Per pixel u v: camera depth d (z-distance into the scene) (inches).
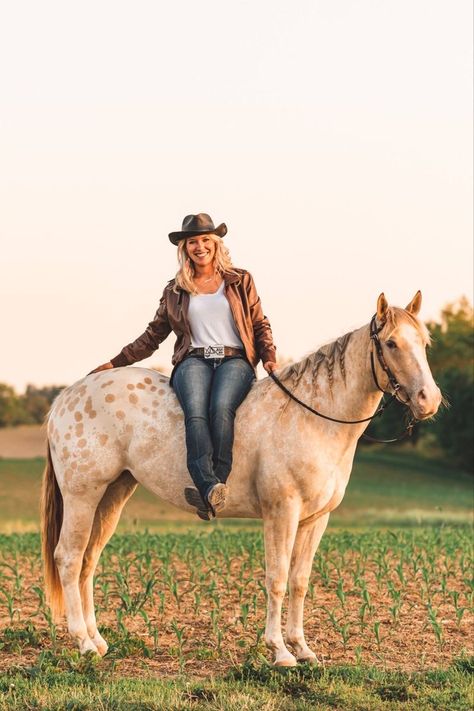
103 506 374.6
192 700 286.0
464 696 284.5
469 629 407.2
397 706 278.4
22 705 277.9
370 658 357.1
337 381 336.2
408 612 440.5
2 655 355.3
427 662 349.1
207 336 353.1
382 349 323.6
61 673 314.3
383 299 326.6
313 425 334.6
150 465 352.5
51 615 411.2
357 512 1830.7
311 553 347.3
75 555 358.3
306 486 331.9
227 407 338.6
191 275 355.9
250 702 274.1
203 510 339.3
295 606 347.9
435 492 2393.0
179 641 357.7
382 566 533.0
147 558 505.0
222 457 336.2
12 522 1587.1
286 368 349.4
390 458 3336.6
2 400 6166.3
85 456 358.6
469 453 3110.2
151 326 377.1
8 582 526.6
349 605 455.8
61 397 377.4
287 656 327.0
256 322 360.5
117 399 360.2
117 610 406.0
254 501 343.3
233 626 410.9
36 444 4254.4
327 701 283.3
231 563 589.0
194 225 350.9
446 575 498.0
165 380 368.5
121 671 332.5
